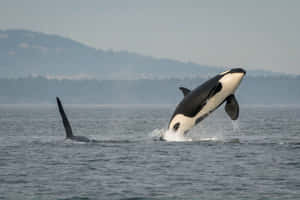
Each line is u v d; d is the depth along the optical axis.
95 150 117.75
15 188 80.38
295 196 75.44
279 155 109.19
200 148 120.50
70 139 134.50
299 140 145.38
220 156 108.25
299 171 91.88
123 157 107.31
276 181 84.38
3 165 98.88
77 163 100.75
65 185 82.25
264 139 149.25
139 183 83.56
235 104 125.88
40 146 127.31
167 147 122.00
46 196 76.00
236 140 140.12
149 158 105.88
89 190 79.25
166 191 78.75
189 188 80.44
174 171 92.69
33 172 92.12
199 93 126.00
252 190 79.00
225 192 78.06
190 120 128.50
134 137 159.25
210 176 88.44
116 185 82.31
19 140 147.50
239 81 125.31
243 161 102.12
